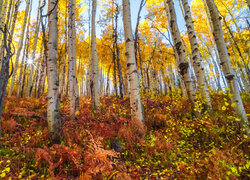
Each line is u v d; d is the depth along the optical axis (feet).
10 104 19.35
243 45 33.73
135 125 12.06
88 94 50.06
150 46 48.96
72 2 22.00
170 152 10.28
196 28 47.26
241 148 9.35
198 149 10.83
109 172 7.09
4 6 23.58
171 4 16.55
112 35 38.86
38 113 17.57
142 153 10.43
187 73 15.49
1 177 6.43
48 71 11.44
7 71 7.61
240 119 9.85
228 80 10.74
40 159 7.67
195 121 13.62
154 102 22.90
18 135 10.79
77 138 10.71
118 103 25.18
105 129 12.04
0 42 22.30
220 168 6.52
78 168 7.39
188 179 7.21
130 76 13.24
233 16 37.32
